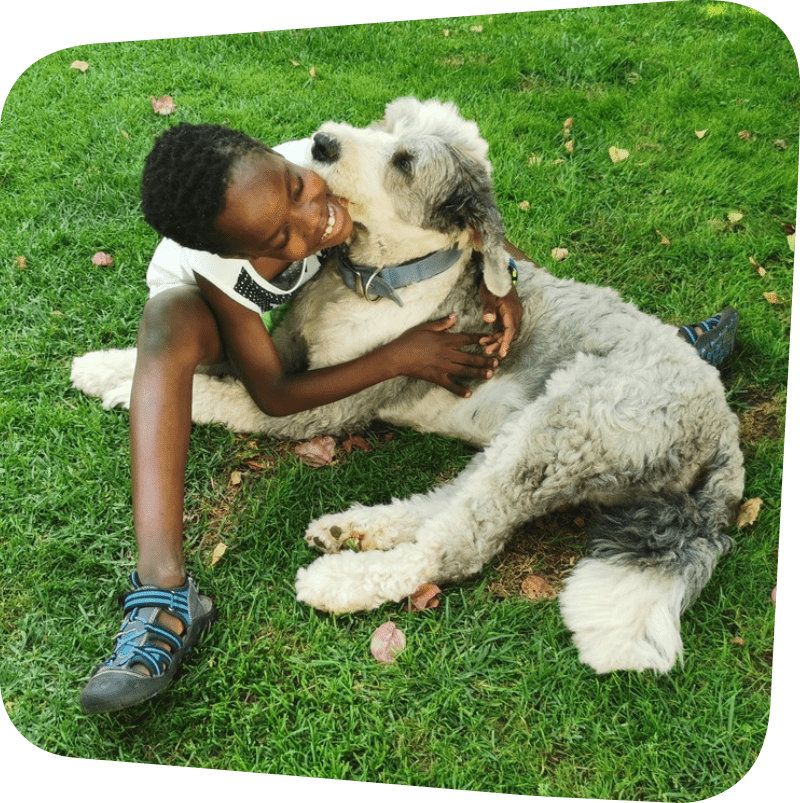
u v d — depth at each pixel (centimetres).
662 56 181
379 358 126
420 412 137
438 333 129
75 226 161
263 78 188
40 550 124
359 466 134
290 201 105
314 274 132
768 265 151
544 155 169
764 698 112
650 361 122
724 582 121
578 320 129
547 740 109
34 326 148
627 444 118
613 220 158
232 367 135
